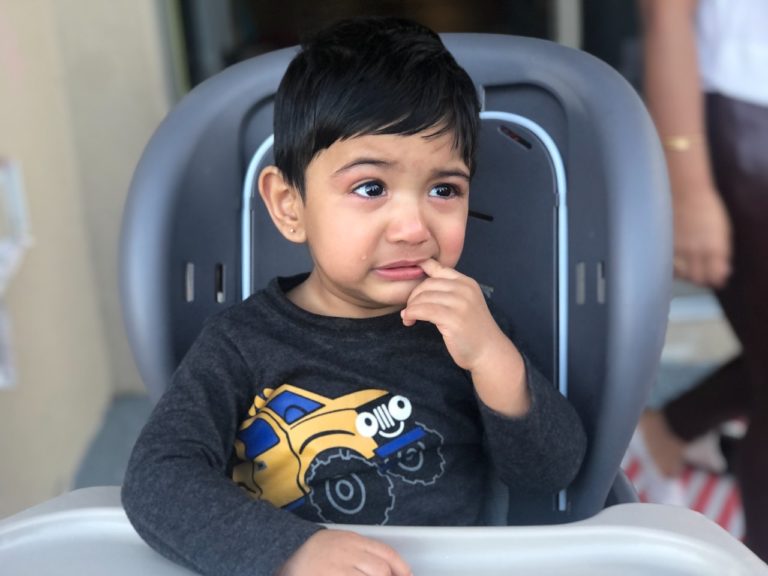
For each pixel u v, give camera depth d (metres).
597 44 2.35
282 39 2.26
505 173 1.04
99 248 2.30
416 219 0.88
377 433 0.95
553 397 0.94
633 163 0.94
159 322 0.98
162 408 0.89
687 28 1.39
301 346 0.96
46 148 2.01
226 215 1.05
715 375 1.79
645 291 0.91
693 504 1.90
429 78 0.89
